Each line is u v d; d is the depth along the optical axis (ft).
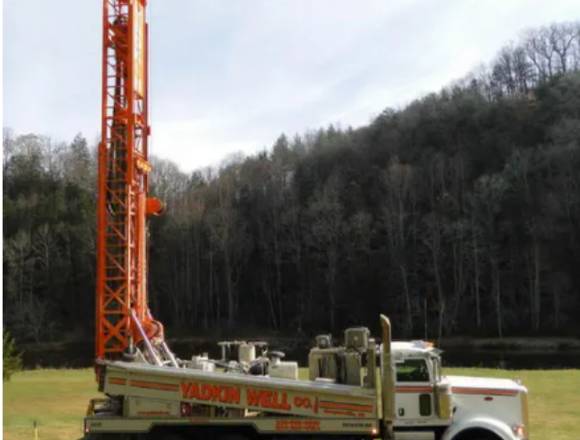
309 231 207.00
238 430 32.45
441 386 32.17
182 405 32.17
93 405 34.94
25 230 218.59
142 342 39.40
